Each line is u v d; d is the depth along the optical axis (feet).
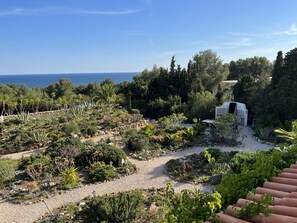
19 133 67.36
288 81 73.51
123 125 78.23
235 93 103.35
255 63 158.30
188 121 90.79
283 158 18.81
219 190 14.75
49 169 47.62
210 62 133.69
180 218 12.89
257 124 75.00
